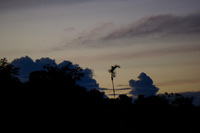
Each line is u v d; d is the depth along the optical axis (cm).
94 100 6006
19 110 4959
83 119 5362
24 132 4541
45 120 5000
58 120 5078
